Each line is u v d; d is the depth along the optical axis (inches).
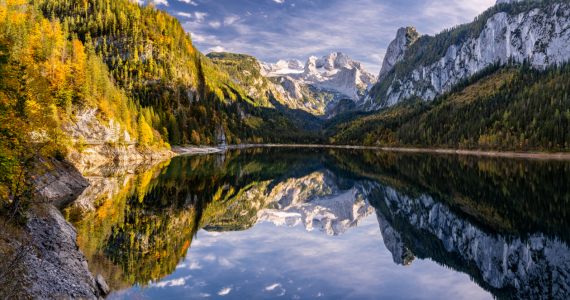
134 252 872.3
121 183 2028.8
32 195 712.4
